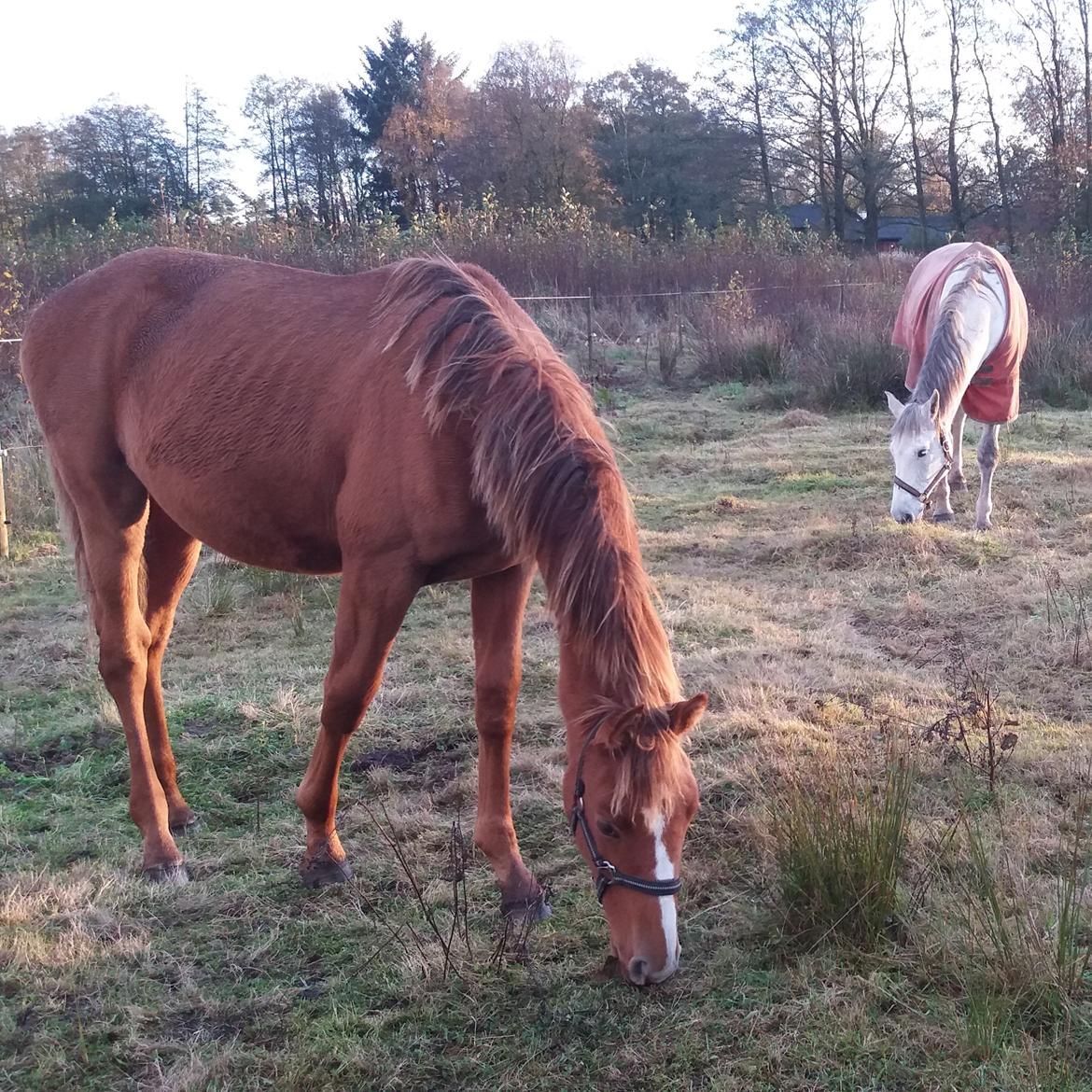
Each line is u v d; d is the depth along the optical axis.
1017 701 3.80
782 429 9.47
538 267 14.55
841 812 2.59
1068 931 2.24
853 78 34.75
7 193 33.38
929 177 35.94
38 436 7.99
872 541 5.83
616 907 1.93
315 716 3.92
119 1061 2.15
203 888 2.81
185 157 38.31
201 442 2.79
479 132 34.50
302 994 2.36
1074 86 29.64
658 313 13.97
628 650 2.04
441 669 4.40
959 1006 2.18
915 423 5.77
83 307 3.11
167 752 3.18
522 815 3.18
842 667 4.17
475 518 2.42
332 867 2.82
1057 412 9.91
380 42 40.31
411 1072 2.09
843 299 13.30
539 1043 2.15
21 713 4.09
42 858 2.99
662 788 1.85
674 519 6.76
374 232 14.95
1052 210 25.47
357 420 2.55
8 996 2.36
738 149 37.62
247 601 5.42
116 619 3.01
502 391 2.31
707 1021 2.19
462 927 2.57
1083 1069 1.98
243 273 3.02
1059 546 5.71
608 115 39.53
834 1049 2.08
